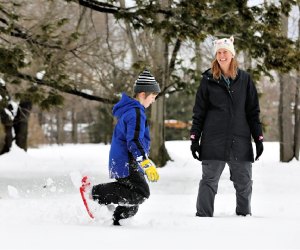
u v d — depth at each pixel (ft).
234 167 45.80
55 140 573.74
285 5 92.63
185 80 151.84
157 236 28.71
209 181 45.50
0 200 51.31
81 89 113.29
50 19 98.43
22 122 189.78
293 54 90.43
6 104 112.68
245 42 90.84
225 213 49.14
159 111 170.09
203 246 26.21
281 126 175.01
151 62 127.95
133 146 34.30
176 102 443.73
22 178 111.55
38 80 100.32
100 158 203.62
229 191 90.33
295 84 176.04
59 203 45.52
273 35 91.76
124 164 35.32
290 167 145.48
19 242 25.98
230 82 44.88
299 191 84.64
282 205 59.82
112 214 35.35
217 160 44.86
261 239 28.43
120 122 35.55
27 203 45.03
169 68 145.59
